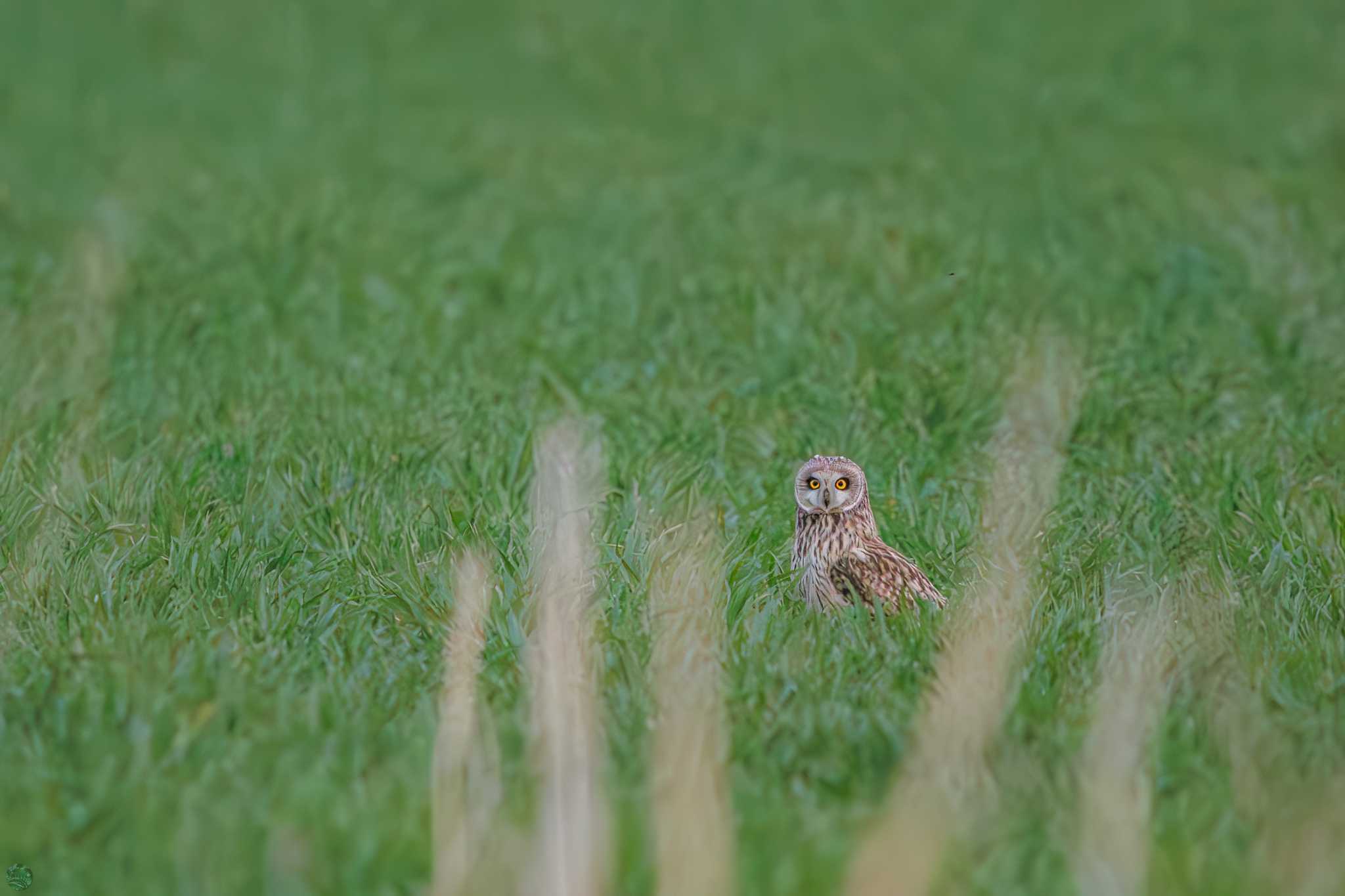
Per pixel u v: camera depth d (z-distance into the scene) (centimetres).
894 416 2833
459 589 2088
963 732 1755
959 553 2270
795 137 5691
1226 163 5088
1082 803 1652
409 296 3738
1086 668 1906
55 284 3756
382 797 1725
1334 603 2081
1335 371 3062
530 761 1753
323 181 5112
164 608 2095
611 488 2458
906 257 3903
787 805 1703
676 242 4191
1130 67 6519
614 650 1962
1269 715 1830
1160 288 3681
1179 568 2188
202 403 2888
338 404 2880
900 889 1598
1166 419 2841
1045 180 4888
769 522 2372
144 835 1686
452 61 6950
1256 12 7212
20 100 6338
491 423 2752
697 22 7406
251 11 7700
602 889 1597
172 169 5344
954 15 7388
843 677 1891
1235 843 1633
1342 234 4116
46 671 1933
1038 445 2734
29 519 2345
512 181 5091
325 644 2008
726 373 3156
